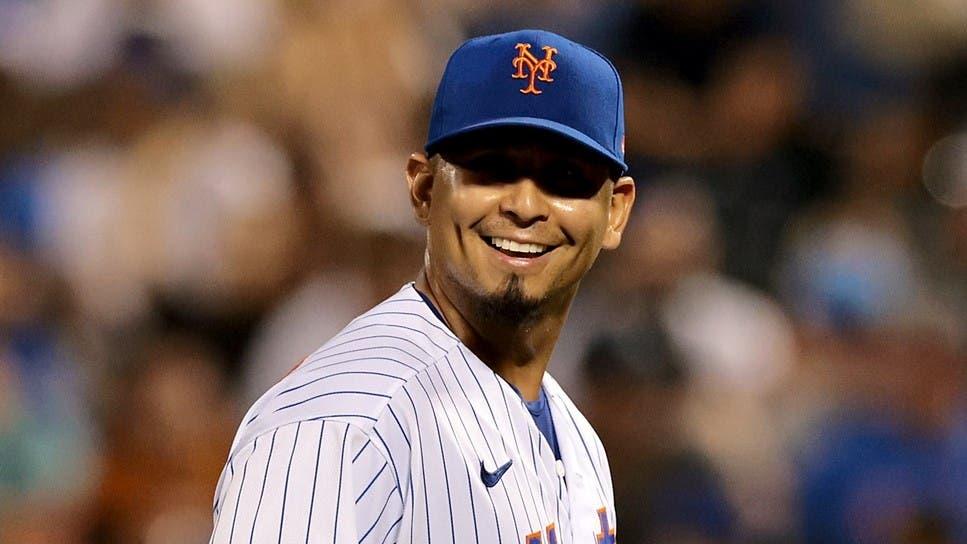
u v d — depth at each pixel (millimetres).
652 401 29203
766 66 40719
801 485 32781
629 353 29625
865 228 39156
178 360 29891
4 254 31531
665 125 39375
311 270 33406
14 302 30797
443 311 13148
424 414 11891
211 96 37500
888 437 33500
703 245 33719
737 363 31438
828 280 37531
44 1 38438
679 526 28438
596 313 31969
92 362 31172
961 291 38750
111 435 29125
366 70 37812
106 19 37656
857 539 32344
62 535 28062
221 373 31828
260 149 35656
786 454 32312
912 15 45938
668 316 30516
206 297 32438
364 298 30875
